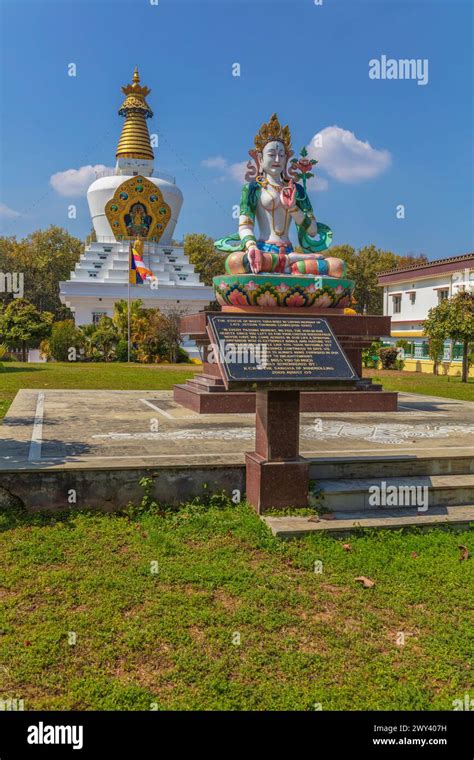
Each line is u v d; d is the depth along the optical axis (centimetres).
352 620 425
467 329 2320
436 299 3444
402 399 1422
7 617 404
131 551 513
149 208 4125
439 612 438
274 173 1230
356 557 514
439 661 380
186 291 4131
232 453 671
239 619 416
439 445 754
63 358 3456
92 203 4209
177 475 611
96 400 1255
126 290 3994
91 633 392
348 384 580
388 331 1162
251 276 1119
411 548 539
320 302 1155
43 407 1120
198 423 919
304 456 665
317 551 524
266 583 469
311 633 407
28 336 3584
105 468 591
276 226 1234
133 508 591
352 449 718
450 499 637
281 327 621
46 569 473
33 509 577
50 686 343
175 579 467
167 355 3512
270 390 590
